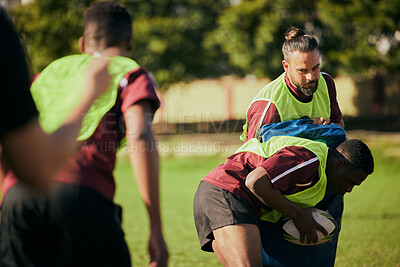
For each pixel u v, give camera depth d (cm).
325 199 754
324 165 682
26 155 300
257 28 4022
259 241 662
